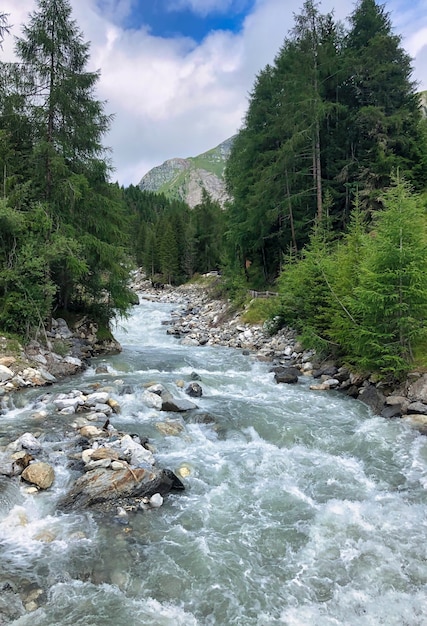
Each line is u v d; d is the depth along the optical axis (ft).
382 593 16.26
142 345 76.23
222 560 18.04
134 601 15.58
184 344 77.92
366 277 38.58
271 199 93.15
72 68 54.29
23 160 54.19
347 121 89.04
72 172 54.39
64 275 59.41
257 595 16.17
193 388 41.93
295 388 44.98
